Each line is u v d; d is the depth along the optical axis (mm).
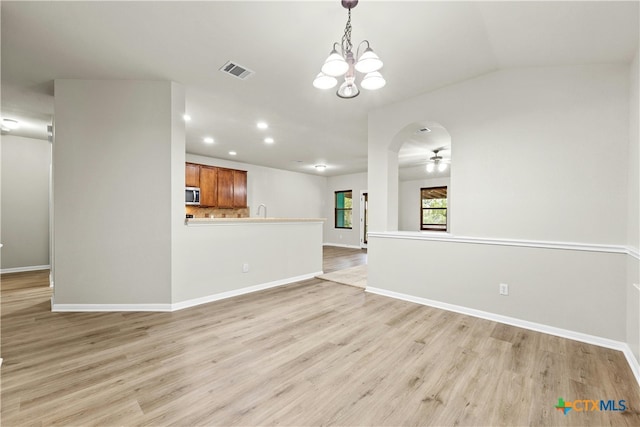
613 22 1893
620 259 2305
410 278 3551
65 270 3096
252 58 2668
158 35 2324
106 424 1464
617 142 2336
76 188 3084
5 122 4293
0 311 3080
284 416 1536
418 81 3082
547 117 2615
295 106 3807
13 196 5230
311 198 9805
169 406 1604
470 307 3051
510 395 1719
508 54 2504
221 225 3686
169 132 3150
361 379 1878
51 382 1814
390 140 3734
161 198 3168
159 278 3180
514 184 2779
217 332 2607
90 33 2291
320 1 1917
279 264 4418
